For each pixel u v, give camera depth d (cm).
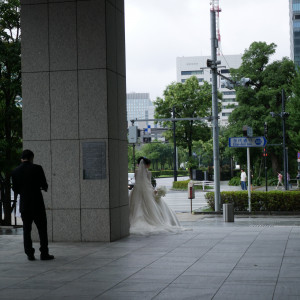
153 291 570
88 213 1029
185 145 5438
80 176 1034
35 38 1057
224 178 6712
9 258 834
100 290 582
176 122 5300
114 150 1059
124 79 1143
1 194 1485
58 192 1044
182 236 1088
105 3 1023
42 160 1052
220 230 1195
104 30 1023
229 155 5400
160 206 1258
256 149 5094
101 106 1023
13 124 1446
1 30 1451
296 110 3678
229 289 570
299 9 11162
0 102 1466
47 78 1051
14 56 1391
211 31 2281
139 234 1136
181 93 5250
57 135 1045
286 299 518
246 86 2294
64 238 1041
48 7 1051
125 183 1127
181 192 4050
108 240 1017
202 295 545
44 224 814
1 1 1433
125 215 1115
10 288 602
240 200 2116
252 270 679
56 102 1045
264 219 1828
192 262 752
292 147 5025
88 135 1029
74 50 1038
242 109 5116
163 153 11225
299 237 1027
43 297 554
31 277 668
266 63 5381
